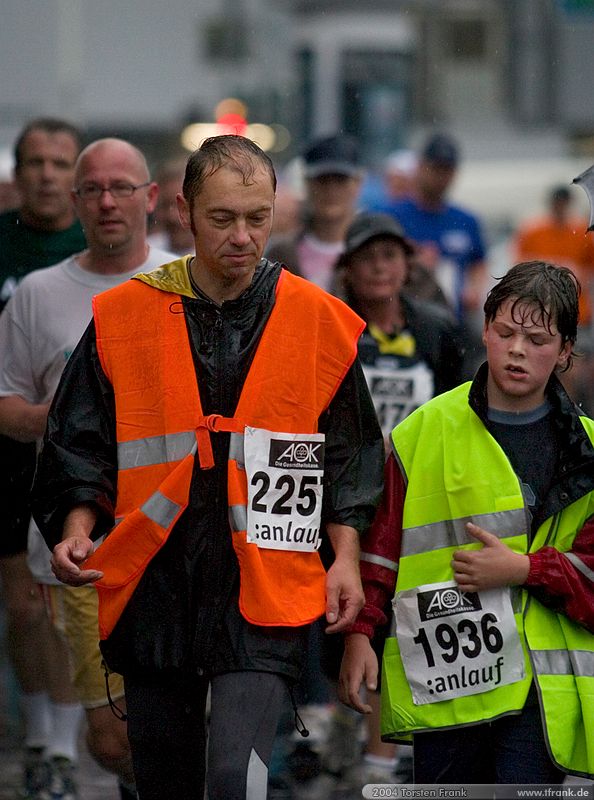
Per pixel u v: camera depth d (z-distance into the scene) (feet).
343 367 55.83
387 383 82.53
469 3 332.19
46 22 214.28
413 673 56.24
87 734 71.46
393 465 57.72
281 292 55.62
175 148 256.73
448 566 56.34
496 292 55.52
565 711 54.65
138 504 55.06
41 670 80.94
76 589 69.46
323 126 268.41
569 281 55.57
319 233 107.04
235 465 54.34
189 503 54.49
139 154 72.49
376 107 268.00
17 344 72.74
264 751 53.21
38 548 70.74
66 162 82.74
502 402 56.44
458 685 55.57
